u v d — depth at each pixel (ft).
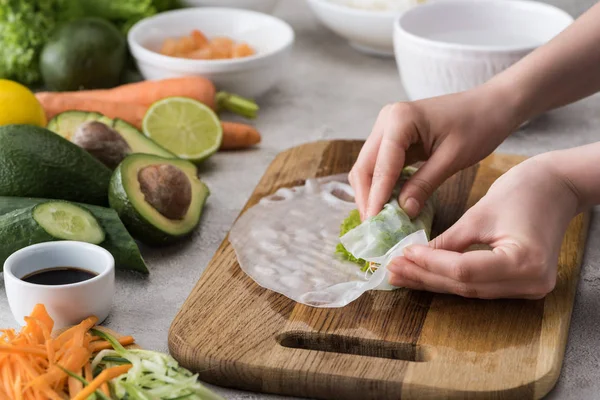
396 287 4.71
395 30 7.11
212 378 4.22
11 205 5.20
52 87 7.50
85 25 7.38
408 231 4.95
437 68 6.80
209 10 8.02
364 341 4.35
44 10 7.66
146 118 6.55
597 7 5.39
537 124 7.16
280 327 4.43
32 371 3.86
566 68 5.31
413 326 4.43
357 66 8.42
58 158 5.46
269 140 6.99
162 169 5.41
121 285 5.03
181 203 5.41
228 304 4.62
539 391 4.03
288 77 8.18
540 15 7.32
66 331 4.23
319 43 8.92
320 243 5.21
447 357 4.18
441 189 5.81
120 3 7.97
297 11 9.72
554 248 4.41
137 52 7.38
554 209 4.47
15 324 4.69
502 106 5.25
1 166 5.35
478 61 6.65
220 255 5.08
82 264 4.78
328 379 4.06
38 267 4.74
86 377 3.99
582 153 4.60
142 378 3.96
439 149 5.18
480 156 5.25
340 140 6.53
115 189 5.27
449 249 4.53
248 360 4.16
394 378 4.02
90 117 6.23
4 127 5.46
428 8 7.40
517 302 4.58
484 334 4.35
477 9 7.48
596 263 5.22
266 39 7.96
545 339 4.30
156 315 4.75
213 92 7.06
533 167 4.58
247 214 5.54
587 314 4.72
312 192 5.79
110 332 4.36
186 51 7.70
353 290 4.68
